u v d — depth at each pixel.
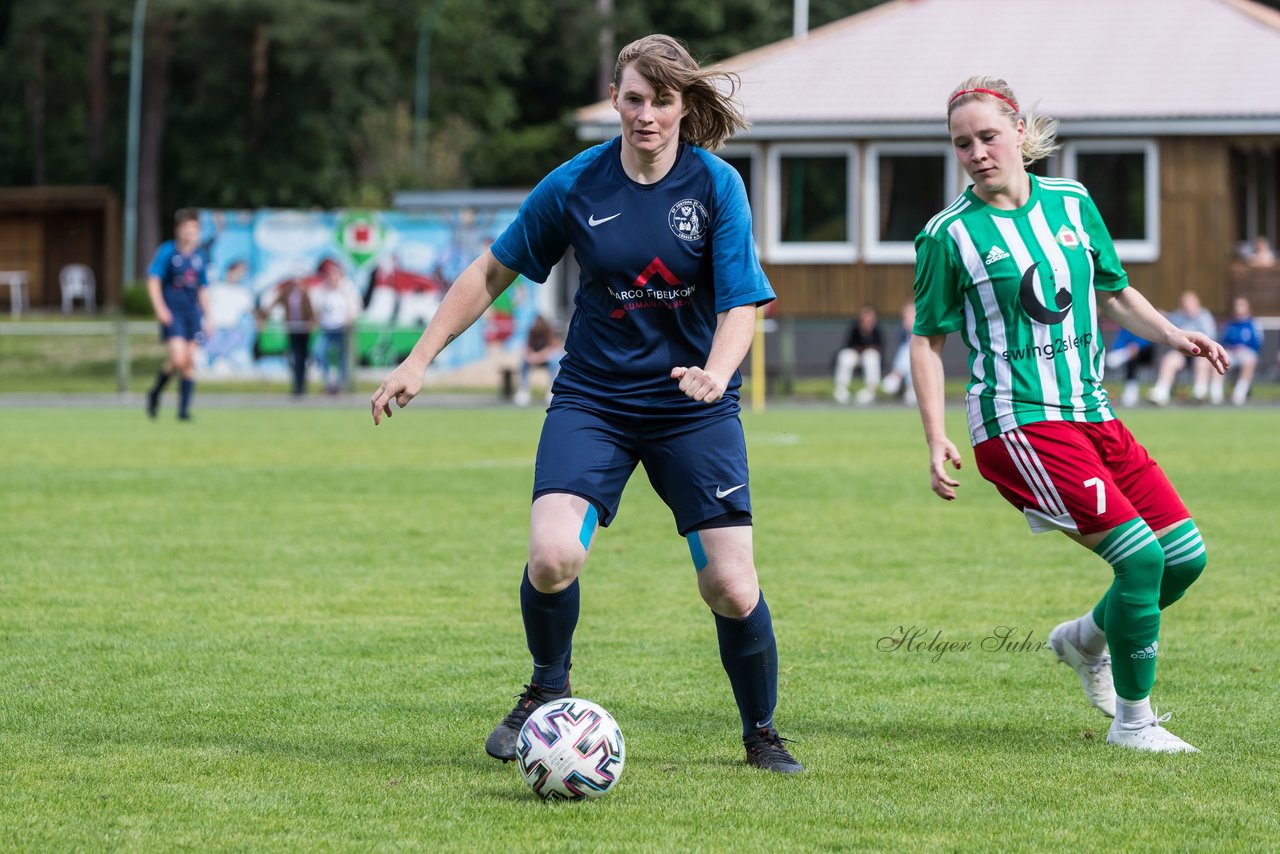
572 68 105.31
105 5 87.38
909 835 6.98
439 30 98.00
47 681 10.13
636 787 7.79
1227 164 51.50
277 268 52.09
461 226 51.72
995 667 10.73
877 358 45.00
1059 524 8.55
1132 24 56.91
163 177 97.50
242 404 43.16
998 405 8.64
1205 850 6.77
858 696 9.89
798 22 67.06
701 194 7.93
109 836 6.92
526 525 17.89
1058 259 8.58
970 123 8.55
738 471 8.01
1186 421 35.03
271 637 11.63
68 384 51.88
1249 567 14.98
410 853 6.70
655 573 14.79
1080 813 7.32
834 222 53.91
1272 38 55.22
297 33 84.25
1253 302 51.38
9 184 103.44
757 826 7.11
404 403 8.09
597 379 8.13
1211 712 9.45
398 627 12.05
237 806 7.41
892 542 16.67
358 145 91.75
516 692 9.92
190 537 16.86
